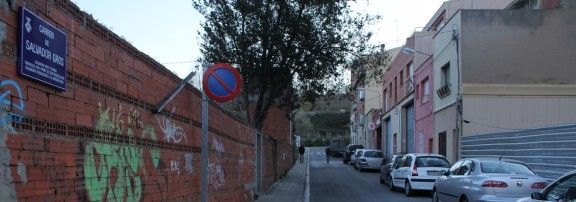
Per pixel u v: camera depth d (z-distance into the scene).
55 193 4.30
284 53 19.95
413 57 35.19
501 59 22.36
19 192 3.80
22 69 3.85
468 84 22.27
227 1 19.75
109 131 5.47
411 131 36.84
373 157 34.16
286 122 34.84
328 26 20.08
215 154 10.89
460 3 31.89
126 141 5.95
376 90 56.19
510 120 21.80
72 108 4.67
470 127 22.00
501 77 22.28
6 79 3.70
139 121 6.39
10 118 3.74
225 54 19.89
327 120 97.50
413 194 19.09
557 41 22.22
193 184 9.03
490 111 21.95
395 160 22.61
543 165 16.08
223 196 11.66
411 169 18.78
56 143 4.36
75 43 4.75
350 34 20.58
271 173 22.53
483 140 20.30
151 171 6.79
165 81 7.51
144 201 6.48
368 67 22.52
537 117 21.67
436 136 27.56
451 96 24.27
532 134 16.92
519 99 21.83
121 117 5.81
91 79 5.07
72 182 4.61
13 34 3.81
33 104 4.05
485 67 22.36
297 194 18.64
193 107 9.18
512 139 18.19
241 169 14.35
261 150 18.72
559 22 22.25
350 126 88.00
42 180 4.12
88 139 4.96
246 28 19.66
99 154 5.19
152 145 6.87
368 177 29.55
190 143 8.91
